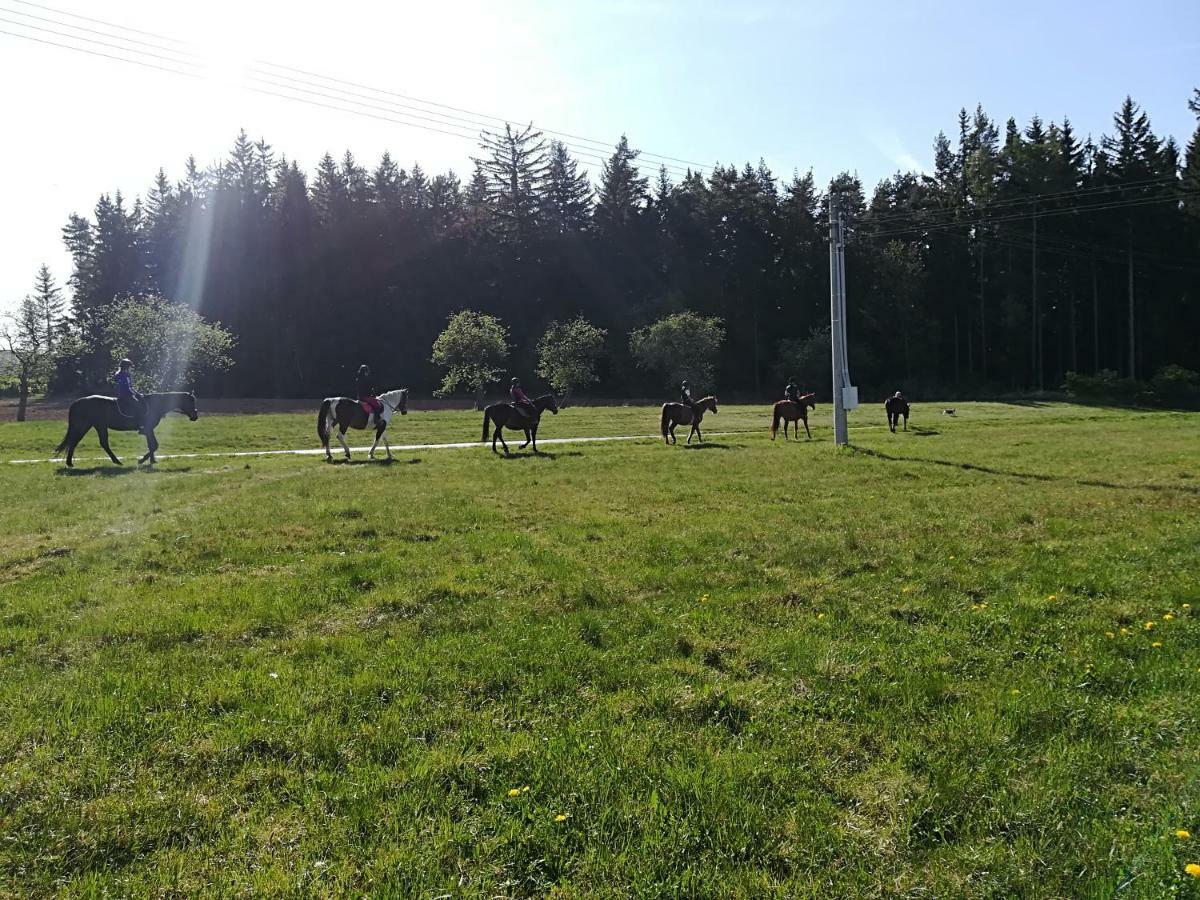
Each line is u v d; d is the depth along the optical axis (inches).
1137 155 3164.4
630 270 3508.9
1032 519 531.8
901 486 701.9
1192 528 485.4
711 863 160.7
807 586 367.9
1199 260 2925.7
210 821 175.5
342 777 193.2
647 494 651.5
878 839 169.0
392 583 373.1
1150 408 2384.4
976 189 3147.1
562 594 355.3
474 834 169.8
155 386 2114.9
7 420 2191.2
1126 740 211.3
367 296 3250.5
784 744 211.5
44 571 395.9
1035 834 171.0
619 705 235.6
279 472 804.6
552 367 2716.5
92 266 3703.3
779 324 3440.0
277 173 3634.4
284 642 291.3
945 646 286.2
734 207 3543.3
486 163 3464.6
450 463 889.5
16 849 165.5
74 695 240.4
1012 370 3171.8
